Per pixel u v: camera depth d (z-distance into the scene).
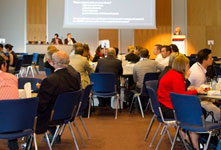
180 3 14.75
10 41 14.34
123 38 14.65
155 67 6.04
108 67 6.14
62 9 14.45
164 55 6.20
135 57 7.34
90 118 5.82
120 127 5.12
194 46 14.80
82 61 5.80
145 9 12.82
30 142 3.40
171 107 3.72
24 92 3.52
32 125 3.01
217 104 4.32
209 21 14.77
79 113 4.10
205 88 3.73
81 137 4.15
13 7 14.33
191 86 4.11
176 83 3.70
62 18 14.45
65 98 3.40
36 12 14.38
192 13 14.73
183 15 14.76
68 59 3.69
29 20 14.39
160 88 3.84
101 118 5.80
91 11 12.64
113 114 6.15
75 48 6.04
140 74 5.96
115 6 12.73
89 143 4.25
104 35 14.57
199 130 3.16
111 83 5.77
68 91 3.58
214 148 3.69
